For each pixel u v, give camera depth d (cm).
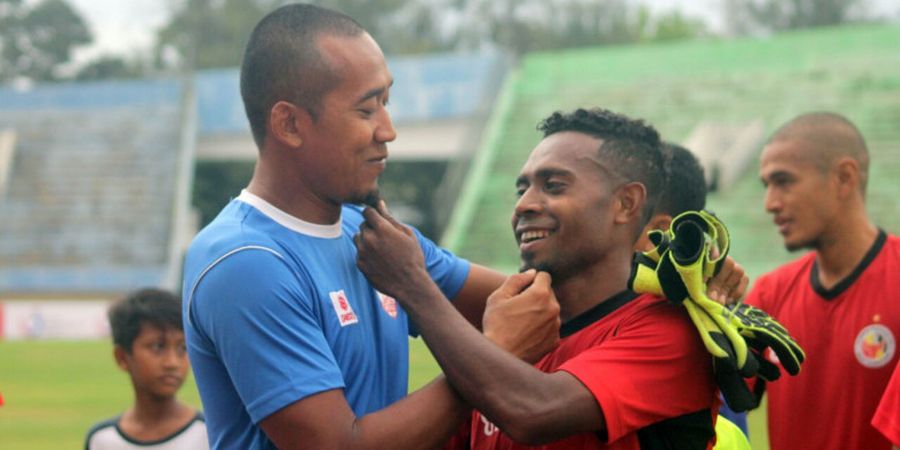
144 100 4225
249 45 387
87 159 4106
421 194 4584
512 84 3728
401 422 357
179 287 3788
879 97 3219
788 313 595
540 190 395
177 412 622
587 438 375
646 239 442
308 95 374
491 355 359
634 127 407
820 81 3331
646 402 363
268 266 364
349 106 374
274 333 360
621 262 400
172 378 609
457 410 365
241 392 362
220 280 363
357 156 377
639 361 367
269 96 379
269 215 383
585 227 390
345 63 374
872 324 561
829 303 578
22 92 4328
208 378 379
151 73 6341
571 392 357
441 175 4566
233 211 388
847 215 580
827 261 584
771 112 3300
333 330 377
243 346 359
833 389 567
